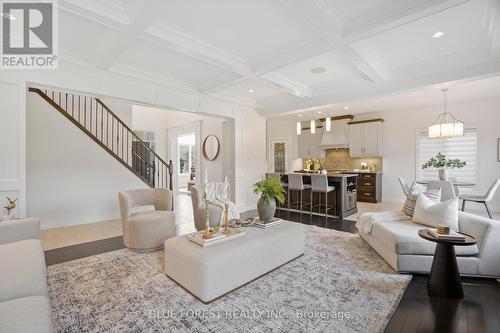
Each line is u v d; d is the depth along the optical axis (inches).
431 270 94.0
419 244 103.3
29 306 51.4
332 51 130.5
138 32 105.3
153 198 157.2
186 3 95.5
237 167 242.7
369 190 292.8
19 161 125.3
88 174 202.7
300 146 361.4
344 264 116.1
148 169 307.0
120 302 85.5
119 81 159.0
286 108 237.1
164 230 136.9
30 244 83.8
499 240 98.0
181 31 115.1
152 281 100.0
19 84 125.4
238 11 100.7
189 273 90.2
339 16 102.3
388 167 295.6
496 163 231.9
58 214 188.5
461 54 139.2
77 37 119.8
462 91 209.9
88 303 84.8
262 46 130.7
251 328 72.6
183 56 141.4
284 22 108.6
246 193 251.6
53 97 220.4
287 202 247.0
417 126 275.4
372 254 128.4
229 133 247.4
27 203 176.6
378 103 253.3
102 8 93.7
